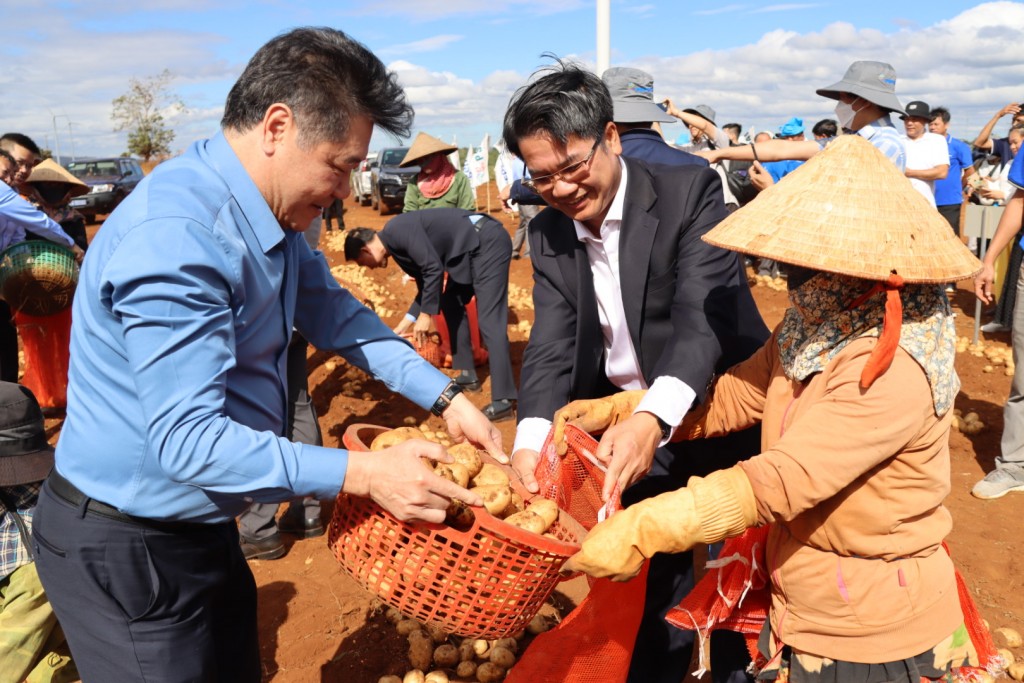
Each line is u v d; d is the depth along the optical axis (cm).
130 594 218
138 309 187
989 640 238
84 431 210
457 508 212
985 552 468
